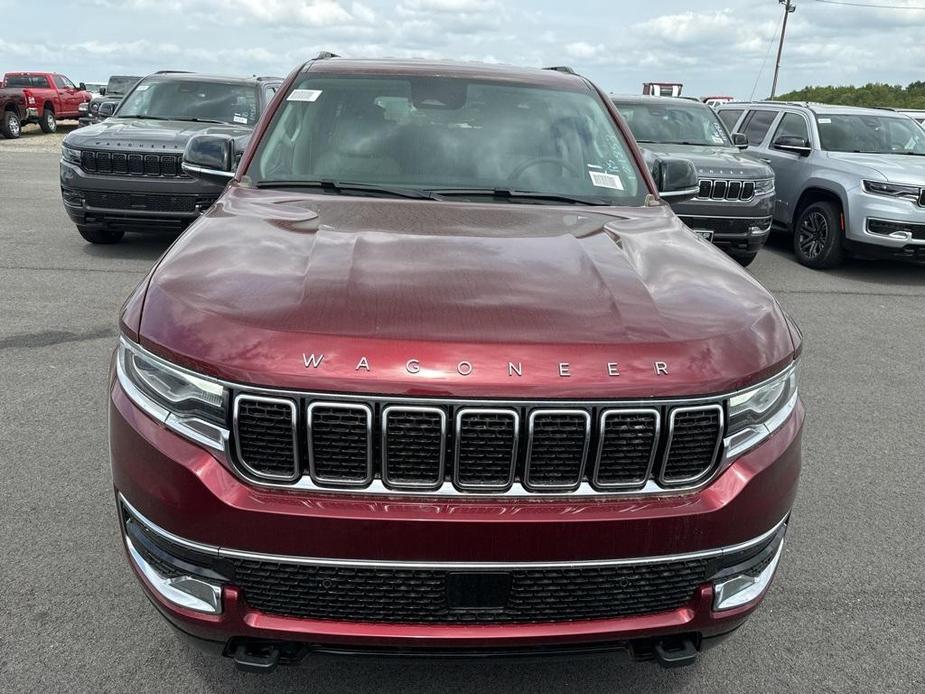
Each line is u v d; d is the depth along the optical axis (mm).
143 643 2566
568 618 1927
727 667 2598
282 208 2754
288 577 1854
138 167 7648
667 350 1892
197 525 1848
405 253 2279
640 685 2500
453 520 1787
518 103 3471
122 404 2031
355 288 2004
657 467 1889
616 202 3145
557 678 2512
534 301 2008
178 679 2424
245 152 3270
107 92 27375
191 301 1977
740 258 8766
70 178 7699
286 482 1817
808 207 9336
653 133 9523
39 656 2484
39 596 2768
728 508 1924
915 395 5215
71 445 3891
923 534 3471
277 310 1899
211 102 9258
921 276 9047
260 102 9406
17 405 4336
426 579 1844
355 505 1803
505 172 3188
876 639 2760
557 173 3223
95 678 2404
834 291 8164
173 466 1866
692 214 8102
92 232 8453
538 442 1816
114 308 6230
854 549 3332
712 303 2129
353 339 1807
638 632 1947
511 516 1805
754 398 1994
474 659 1926
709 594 1981
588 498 1860
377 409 1773
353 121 3307
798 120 10172
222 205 2840
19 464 3686
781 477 2064
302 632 1872
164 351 1895
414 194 3029
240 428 1814
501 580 1855
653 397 1833
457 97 3451
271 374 1770
